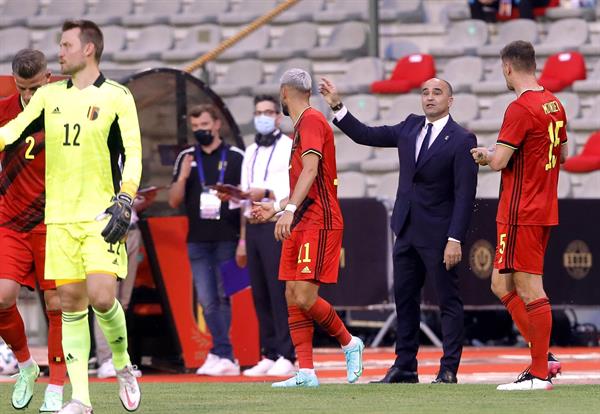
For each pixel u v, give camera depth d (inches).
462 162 1162.6
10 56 2847.0
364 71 2440.9
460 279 1736.0
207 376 1398.9
